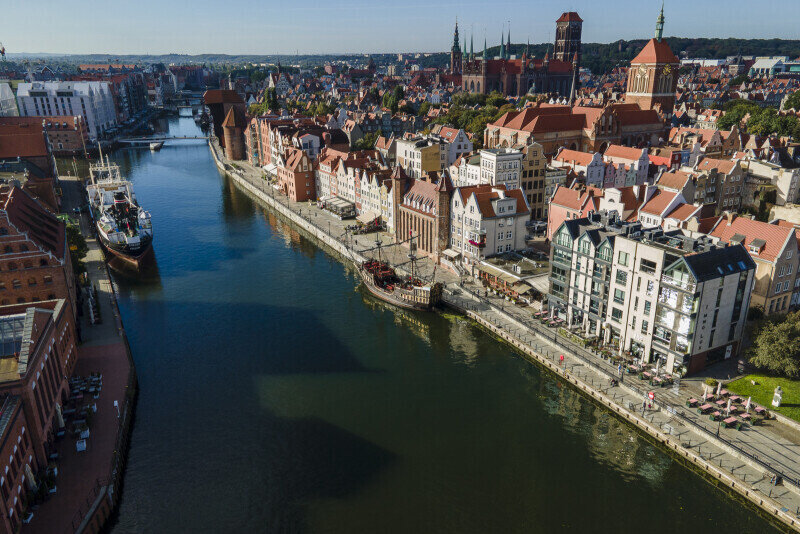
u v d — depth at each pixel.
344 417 84.31
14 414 62.38
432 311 117.94
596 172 171.62
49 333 76.81
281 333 110.19
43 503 64.00
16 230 93.31
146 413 85.06
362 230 165.00
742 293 88.25
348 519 65.75
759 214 157.75
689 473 73.25
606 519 66.19
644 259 88.06
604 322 98.25
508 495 69.69
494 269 123.88
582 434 81.19
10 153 196.12
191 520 65.69
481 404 87.88
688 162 195.75
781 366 84.50
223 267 146.00
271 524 65.06
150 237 149.88
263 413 85.12
